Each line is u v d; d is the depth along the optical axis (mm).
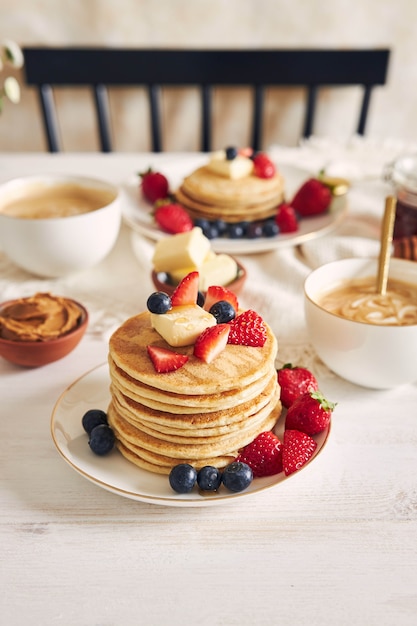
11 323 697
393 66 1295
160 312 612
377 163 1037
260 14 1237
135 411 596
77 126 1349
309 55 1198
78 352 724
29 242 777
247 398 592
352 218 922
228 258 751
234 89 1315
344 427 650
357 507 593
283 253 851
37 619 524
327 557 564
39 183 851
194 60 1194
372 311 680
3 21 1228
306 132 1270
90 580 551
